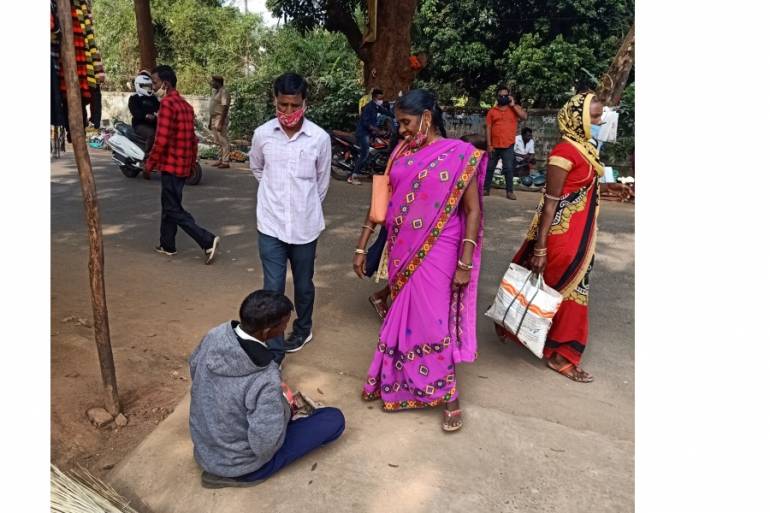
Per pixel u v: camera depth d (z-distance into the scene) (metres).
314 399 3.12
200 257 5.52
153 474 2.52
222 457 2.41
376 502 2.40
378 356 3.01
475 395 3.23
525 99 14.80
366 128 9.52
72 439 2.71
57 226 6.30
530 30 15.30
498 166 10.88
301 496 2.42
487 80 16.23
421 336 2.83
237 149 13.33
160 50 19.94
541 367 3.60
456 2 15.09
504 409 3.11
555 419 3.03
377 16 10.43
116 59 19.62
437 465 2.62
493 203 8.56
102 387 3.07
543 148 12.97
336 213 7.49
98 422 2.81
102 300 2.75
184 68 19.50
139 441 2.75
